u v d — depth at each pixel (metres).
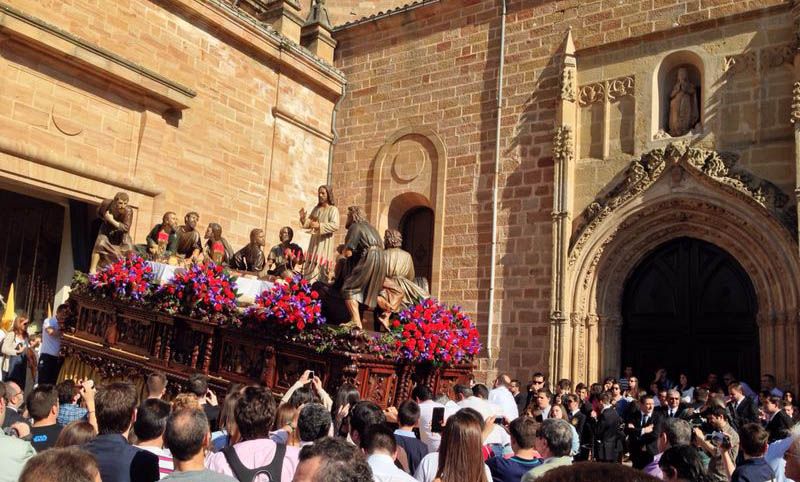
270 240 20.22
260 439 4.60
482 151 19.36
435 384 10.70
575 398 12.74
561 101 17.64
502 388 10.10
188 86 18.11
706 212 15.47
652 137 16.59
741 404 11.23
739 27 15.90
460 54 20.41
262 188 20.17
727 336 15.67
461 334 10.90
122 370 11.81
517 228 18.25
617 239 16.62
